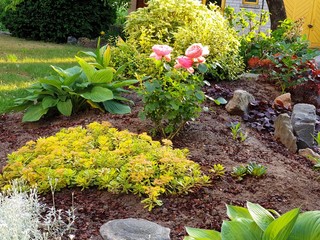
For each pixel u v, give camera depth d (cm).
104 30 1390
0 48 1139
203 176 349
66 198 332
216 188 351
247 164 403
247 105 564
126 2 1485
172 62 561
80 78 551
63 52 1130
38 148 379
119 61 643
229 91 606
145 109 428
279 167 411
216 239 224
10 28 1395
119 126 470
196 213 318
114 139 396
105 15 1391
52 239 273
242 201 337
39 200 326
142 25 694
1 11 1452
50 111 541
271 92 657
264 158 432
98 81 535
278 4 1015
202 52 411
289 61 654
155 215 314
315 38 1484
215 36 650
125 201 328
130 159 356
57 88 533
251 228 215
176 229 299
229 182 363
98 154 362
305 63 665
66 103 525
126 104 559
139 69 618
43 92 531
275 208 332
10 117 553
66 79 520
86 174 340
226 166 395
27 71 848
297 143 511
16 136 484
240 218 222
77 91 535
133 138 406
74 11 1337
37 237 252
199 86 442
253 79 701
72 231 290
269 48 784
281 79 670
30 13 1349
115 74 578
